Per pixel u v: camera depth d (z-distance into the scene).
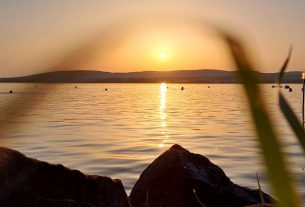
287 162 0.46
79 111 53.47
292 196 0.46
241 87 0.47
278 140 0.46
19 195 2.41
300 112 42.78
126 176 14.93
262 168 0.46
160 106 67.19
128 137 27.80
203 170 7.07
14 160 2.44
